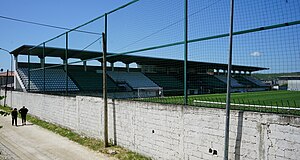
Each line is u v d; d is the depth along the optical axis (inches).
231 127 211.5
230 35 188.4
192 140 242.7
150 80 1159.6
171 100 309.0
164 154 272.5
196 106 241.3
